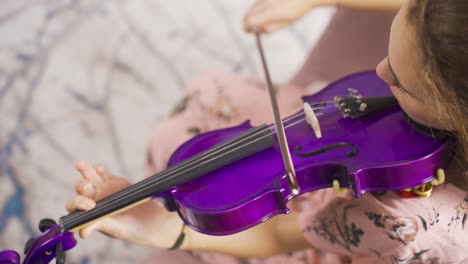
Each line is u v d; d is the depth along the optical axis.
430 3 1.02
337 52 1.48
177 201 1.16
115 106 1.85
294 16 1.35
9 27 1.99
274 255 1.33
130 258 1.68
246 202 1.14
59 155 1.78
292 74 1.93
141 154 1.79
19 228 1.69
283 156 1.15
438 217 1.15
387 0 1.34
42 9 2.03
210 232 1.16
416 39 1.04
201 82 1.48
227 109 1.42
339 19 1.47
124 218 1.23
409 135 1.17
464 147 1.09
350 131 1.20
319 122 1.23
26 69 1.89
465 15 1.00
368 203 1.17
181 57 1.95
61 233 1.15
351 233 1.19
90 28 1.99
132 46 1.96
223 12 2.04
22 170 1.75
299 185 1.19
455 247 1.17
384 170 1.14
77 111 1.83
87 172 1.21
